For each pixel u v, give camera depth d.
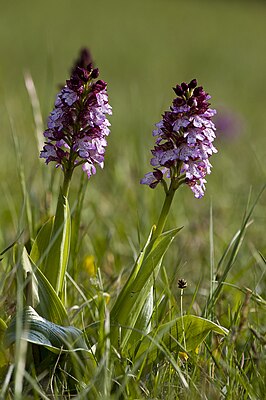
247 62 44.28
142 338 4.95
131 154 12.09
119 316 4.93
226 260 7.77
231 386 4.52
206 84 32.19
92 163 4.98
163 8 75.06
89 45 46.34
